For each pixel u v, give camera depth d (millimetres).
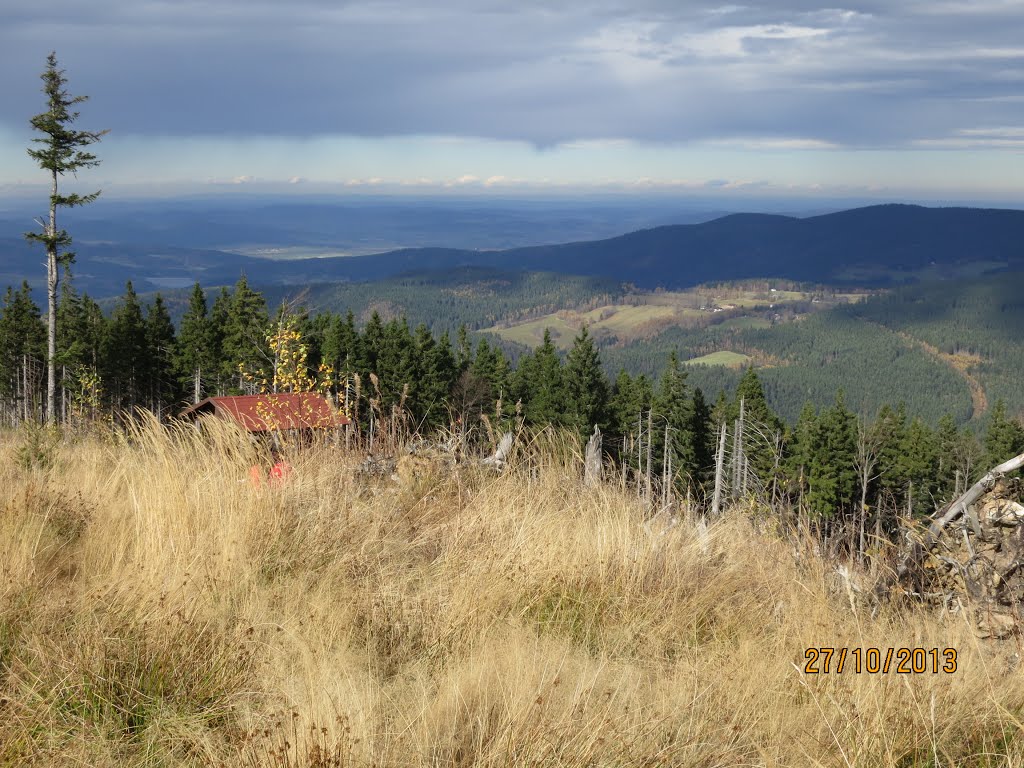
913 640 3723
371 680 3176
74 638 3293
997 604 3936
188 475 5543
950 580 4293
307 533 4703
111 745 2721
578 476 6121
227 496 4953
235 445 5988
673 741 2836
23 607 3555
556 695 3072
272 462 6086
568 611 3986
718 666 3438
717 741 2842
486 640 3600
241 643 3346
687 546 4926
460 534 4930
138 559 4148
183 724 2818
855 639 3699
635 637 3848
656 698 3178
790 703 3129
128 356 56750
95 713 2836
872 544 4727
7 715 2762
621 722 2854
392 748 2670
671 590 4305
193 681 3104
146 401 58656
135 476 5625
